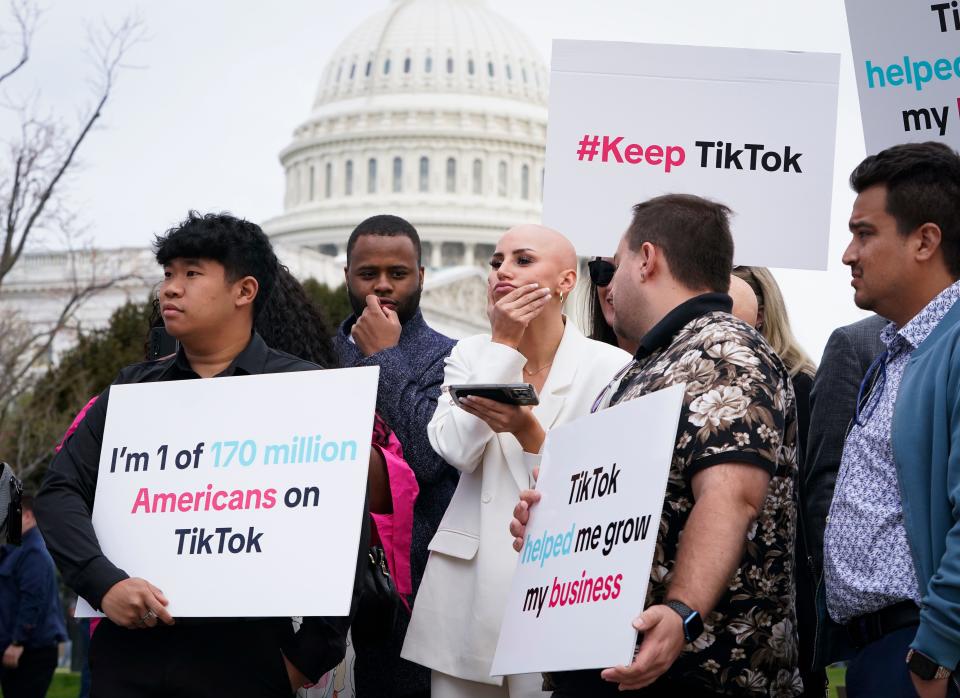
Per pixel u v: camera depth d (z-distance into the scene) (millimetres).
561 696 4086
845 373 5180
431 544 5113
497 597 4902
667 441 3682
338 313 58844
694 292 4184
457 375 5273
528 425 4824
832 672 21594
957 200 4246
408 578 5012
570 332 5297
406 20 113125
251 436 4199
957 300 4164
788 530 3971
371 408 4145
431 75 110375
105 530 4219
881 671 3982
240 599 4035
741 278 5961
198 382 4297
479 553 4977
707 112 5832
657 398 3766
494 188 107562
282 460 4152
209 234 4469
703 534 3662
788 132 5828
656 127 5840
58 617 11758
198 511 4164
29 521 11766
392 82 110188
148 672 4176
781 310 5961
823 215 5812
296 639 4234
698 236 4188
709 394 3816
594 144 5844
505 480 5012
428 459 5570
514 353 4879
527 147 109188
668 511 3895
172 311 4441
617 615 3639
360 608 4734
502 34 114750
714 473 3725
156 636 4211
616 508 3779
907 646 3945
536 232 5246
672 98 5840
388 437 5066
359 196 107125
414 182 106938
